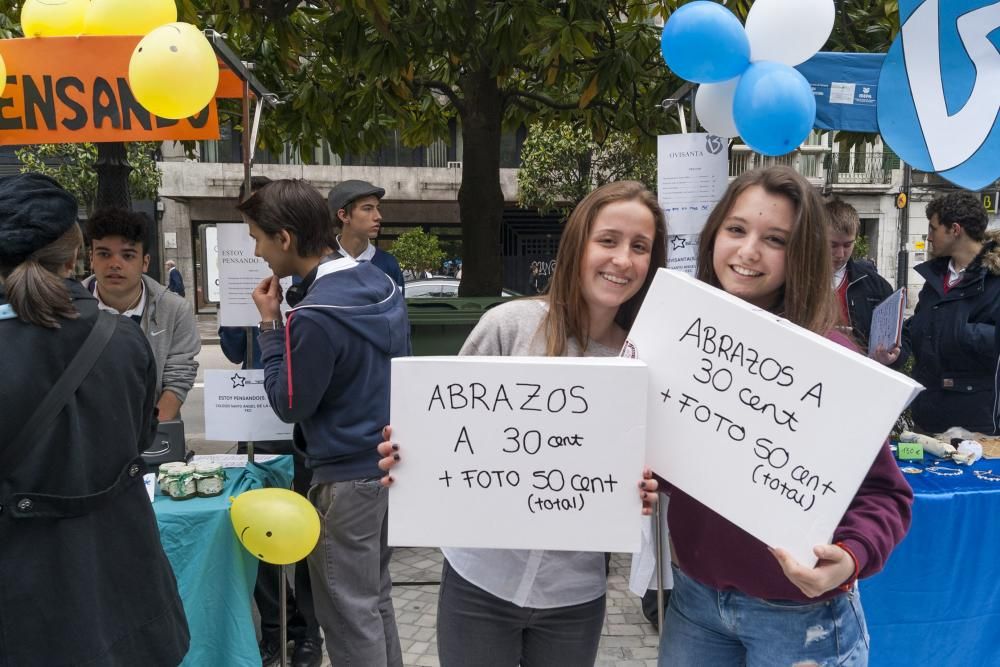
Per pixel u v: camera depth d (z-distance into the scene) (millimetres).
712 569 1352
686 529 1406
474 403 1292
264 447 2943
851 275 3316
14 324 1332
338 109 4762
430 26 3795
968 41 2518
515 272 15820
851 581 1187
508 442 1291
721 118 2521
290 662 2674
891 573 2096
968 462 2395
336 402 2004
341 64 4301
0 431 1278
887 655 2139
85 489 1353
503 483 1298
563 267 1485
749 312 1230
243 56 4414
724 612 1352
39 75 2182
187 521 2064
